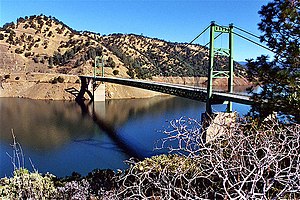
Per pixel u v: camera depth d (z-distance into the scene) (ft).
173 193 11.41
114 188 16.62
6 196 17.90
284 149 11.44
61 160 64.49
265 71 32.76
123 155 69.31
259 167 8.75
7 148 72.69
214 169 9.53
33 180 19.44
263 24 33.30
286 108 29.73
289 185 8.95
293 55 30.32
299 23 31.09
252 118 29.35
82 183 20.52
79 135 91.71
